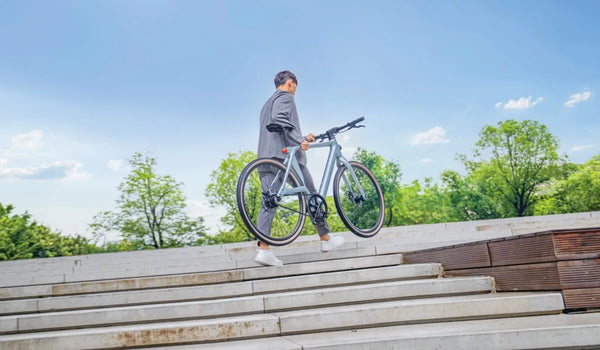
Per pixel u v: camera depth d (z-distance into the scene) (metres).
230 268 5.16
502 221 7.08
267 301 3.34
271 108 4.59
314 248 5.59
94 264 6.59
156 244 39.09
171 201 39.62
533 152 49.88
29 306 3.90
